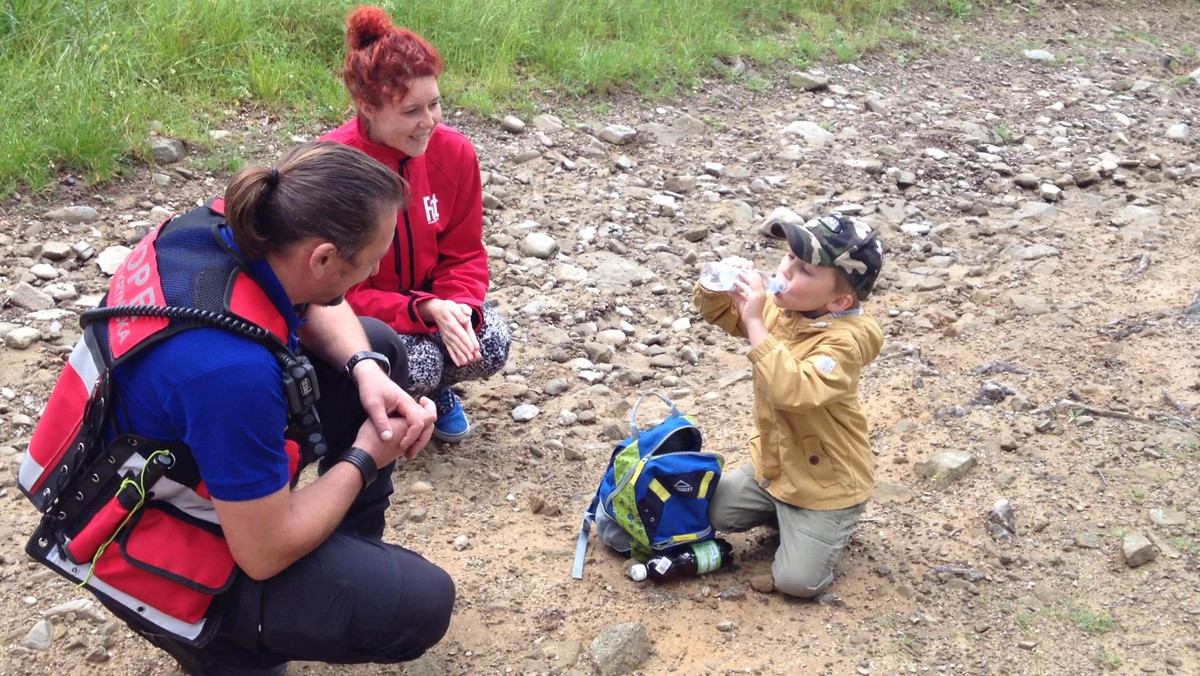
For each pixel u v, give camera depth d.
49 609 3.10
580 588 3.26
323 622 2.43
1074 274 5.66
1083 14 11.42
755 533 3.54
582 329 5.08
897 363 4.63
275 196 2.19
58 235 5.15
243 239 2.23
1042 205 6.64
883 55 9.38
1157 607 3.14
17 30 6.27
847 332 2.98
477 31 7.62
